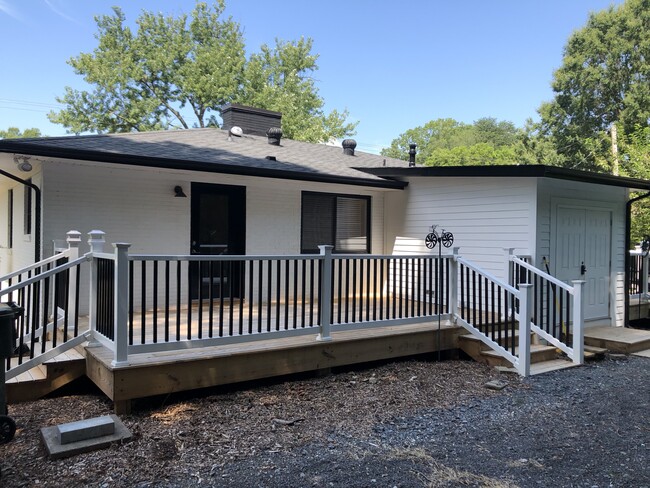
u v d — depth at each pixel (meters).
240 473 3.03
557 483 2.99
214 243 7.95
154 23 28.31
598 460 3.35
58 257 5.00
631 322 9.64
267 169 7.35
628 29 25.89
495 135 50.81
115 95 27.42
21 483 2.85
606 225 8.22
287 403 4.43
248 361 4.71
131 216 7.05
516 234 7.13
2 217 10.04
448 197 8.24
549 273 7.10
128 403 4.08
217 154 8.02
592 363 6.29
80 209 6.64
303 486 2.87
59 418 3.99
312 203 8.95
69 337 5.07
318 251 9.04
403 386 5.03
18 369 4.32
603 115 26.72
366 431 3.81
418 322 6.07
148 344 4.18
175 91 28.52
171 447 3.39
